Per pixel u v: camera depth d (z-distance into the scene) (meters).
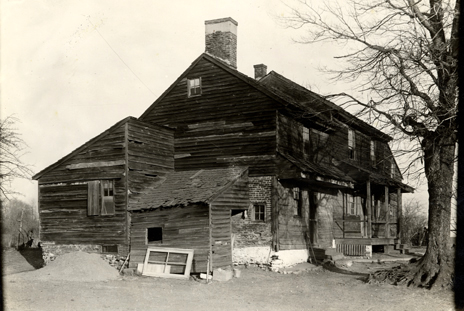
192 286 16.75
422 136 15.57
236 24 25.77
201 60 24.12
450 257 15.03
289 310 13.12
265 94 22.12
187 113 24.11
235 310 13.04
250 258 20.95
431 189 15.62
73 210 21.88
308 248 23.05
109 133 21.33
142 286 16.52
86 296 14.49
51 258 22.20
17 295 14.44
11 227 45.88
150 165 22.17
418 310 12.74
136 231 20.03
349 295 14.98
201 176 21.94
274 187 21.09
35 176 22.80
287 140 22.48
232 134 22.70
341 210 26.86
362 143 30.64
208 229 18.50
